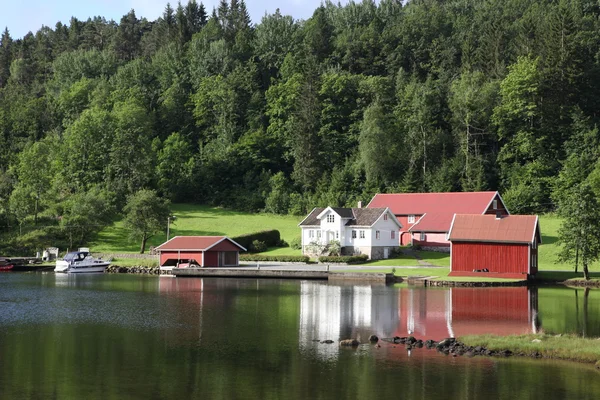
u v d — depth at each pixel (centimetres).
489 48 16075
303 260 9888
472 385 3216
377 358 3747
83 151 14888
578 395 3061
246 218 13688
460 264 8312
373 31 19025
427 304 5838
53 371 3516
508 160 13875
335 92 16125
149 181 15100
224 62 19325
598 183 10475
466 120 14062
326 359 3734
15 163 16312
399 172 14388
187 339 4309
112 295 6638
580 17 16975
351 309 5550
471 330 4559
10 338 4347
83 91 18562
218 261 9669
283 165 16162
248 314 5322
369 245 9906
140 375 3444
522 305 5756
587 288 7319
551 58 14062
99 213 11762
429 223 10600
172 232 12300
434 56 17688
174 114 17875
